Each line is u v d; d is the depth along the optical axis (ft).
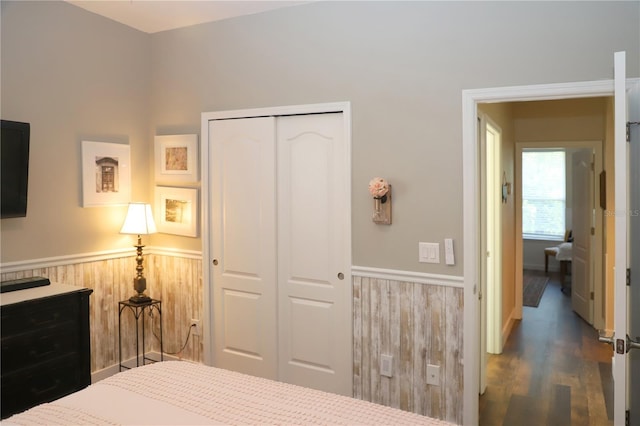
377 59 10.45
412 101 10.13
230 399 6.42
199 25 12.75
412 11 10.07
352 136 10.78
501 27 9.29
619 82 6.82
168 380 7.04
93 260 12.27
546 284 25.53
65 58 11.50
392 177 10.39
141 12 12.01
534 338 16.55
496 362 14.35
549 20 8.91
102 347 12.57
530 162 30.07
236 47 12.21
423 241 10.15
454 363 9.98
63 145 11.51
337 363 11.34
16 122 10.11
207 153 12.77
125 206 13.03
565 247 24.89
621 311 6.86
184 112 13.10
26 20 10.71
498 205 14.87
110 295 12.74
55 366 9.78
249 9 11.68
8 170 10.08
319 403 6.37
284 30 11.53
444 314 10.02
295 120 11.61
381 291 10.65
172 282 13.60
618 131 6.82
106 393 6.57
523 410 11.38
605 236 17.34
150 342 13.96
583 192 18.84
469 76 9.59
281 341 12.07
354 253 10.89
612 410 11.34
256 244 12.23
